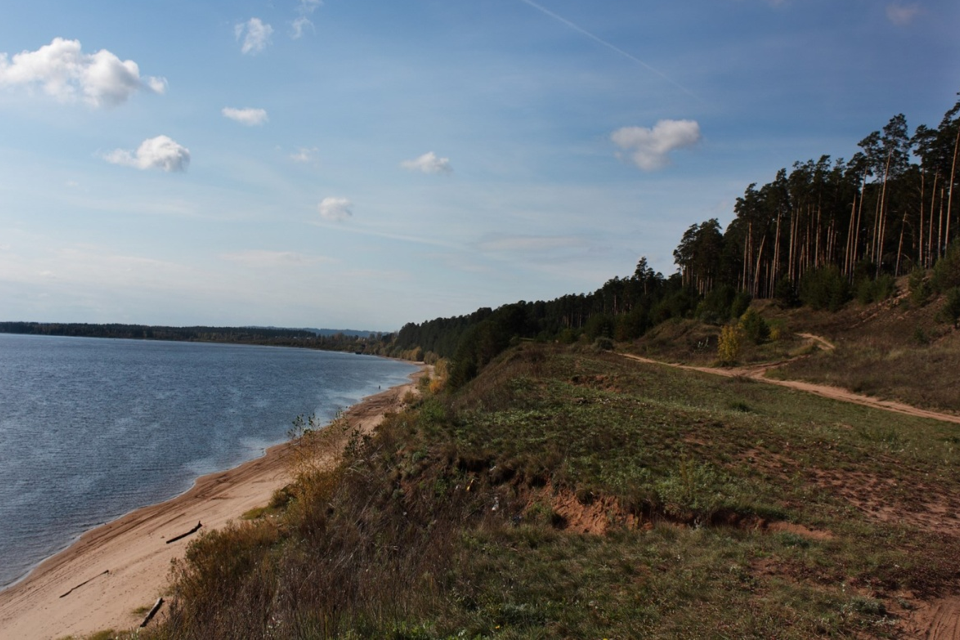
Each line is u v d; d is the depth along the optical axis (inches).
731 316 2495.1
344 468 658.2
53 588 611.8
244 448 1364.4
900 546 340.5
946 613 262.8
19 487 981.8
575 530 451.2
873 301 1995.6
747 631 247.0
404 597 310.3
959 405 978.1
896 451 607.2
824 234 2876.5
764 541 356.5
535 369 1343.5
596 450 576.1
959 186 2118.6
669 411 783.1
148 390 2551.7
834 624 250.8
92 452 1264.8
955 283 1674.5
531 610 281.1
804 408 966.4
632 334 2805.1
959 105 1979.6
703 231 3324.3
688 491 439.5
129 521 823.7
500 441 635.5
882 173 2289.6
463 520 479.8
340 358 7426.2
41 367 3624.5
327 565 393.7
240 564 490.6
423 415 841.5
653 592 291.9
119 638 455.8
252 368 4399.6
